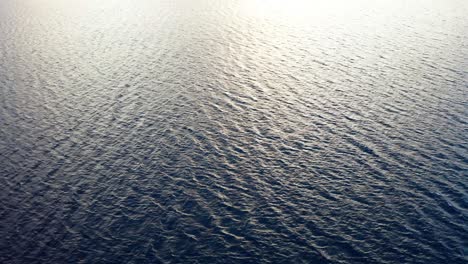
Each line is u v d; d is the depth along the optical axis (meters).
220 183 43.50
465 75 64.00
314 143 49.38
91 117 56.03
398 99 58.03
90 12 108.75
